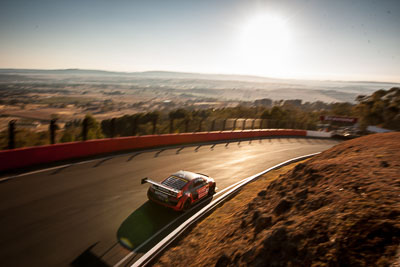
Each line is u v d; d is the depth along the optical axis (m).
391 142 7.96
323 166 6.69
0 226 6.53
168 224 7.83
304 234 3.85
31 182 9.45
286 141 29.52
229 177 13.36
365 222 3.55
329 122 52.97
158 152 16.89
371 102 62.44
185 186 8.85
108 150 15.11
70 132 18.16
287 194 6.19
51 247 6.01
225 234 5.82
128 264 5.76
